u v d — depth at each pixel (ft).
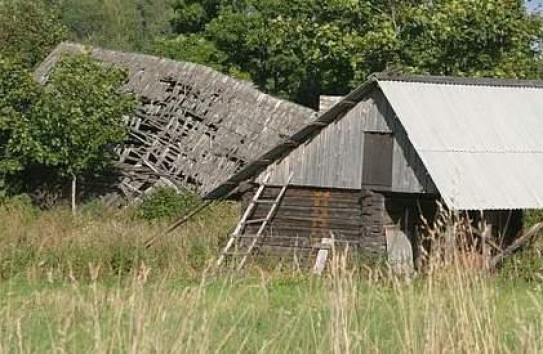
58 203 141.08
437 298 34.12
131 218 129.39
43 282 66.08
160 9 357.00
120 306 36.06
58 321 38.52
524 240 73.56
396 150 95.30
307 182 100.42
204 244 91.20
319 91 200.64
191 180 143.43
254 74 211.82
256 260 94.48
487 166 87.25
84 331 36.11
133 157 146.92
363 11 161.48
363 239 96.68
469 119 93.61
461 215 81.25
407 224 96.37
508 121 95.20
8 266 71.92
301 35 164.55
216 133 145.18
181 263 77.00
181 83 154.10
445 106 94.27
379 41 153.89
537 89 102.73
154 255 81.25
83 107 137.69
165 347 31.71
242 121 144.46
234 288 52.03
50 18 230.89
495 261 71.36
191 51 211.00
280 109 142.82
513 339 34.83
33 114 135.64
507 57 152.05
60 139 136.05
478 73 148.25
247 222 101.81
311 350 36.99
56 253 76.33
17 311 41.39
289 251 100.07
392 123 95.81
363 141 97.71
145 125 151.53
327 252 96.12
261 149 138.82
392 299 41.78
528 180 87.56
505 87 100.83
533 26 153.89
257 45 206.18
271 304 47.80
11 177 138.92
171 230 100.32
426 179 92.63
